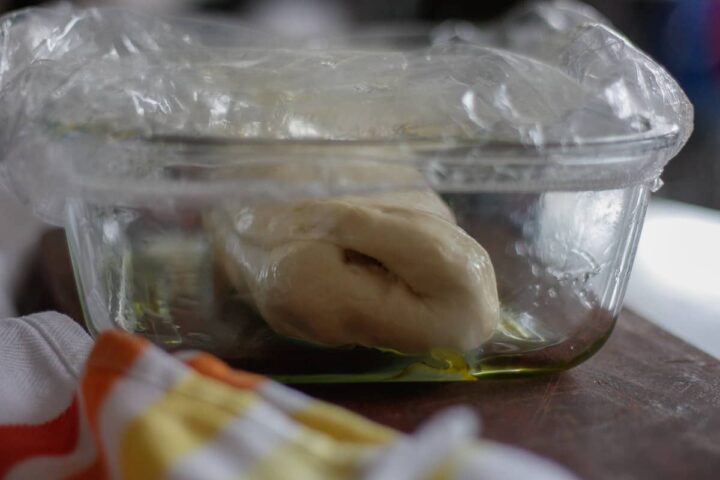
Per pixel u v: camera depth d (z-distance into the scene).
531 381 0.34
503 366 0.33
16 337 0.33
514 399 0.32
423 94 0.32
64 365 0.31
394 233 0.30
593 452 0.28
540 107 0.31
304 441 0.24
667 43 1.09
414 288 0.31
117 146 0.29
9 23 0.37
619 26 1.09
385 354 0.32
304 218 0.31
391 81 0.33
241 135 0.31
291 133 0.32
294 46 0.47
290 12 1.27
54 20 0.38
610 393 0.33
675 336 0.39
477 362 0.33
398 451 0.22
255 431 0.24
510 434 0.29
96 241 0.33
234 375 0.27
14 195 0.32
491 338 0.32
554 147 0.29
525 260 0.33
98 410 0.25
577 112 0.31
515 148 0.29
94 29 0.39
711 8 1.07
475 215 0.33
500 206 0.33
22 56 0.36
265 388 0.26
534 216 0.33
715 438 0.29
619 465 0.28
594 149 0.30
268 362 0.32
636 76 0.33
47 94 0.31
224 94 0.32
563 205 0.33
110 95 0.31
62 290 0.44
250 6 1.26
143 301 0.33
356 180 0.29
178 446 0.23
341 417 0.25
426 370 0.32
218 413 0.24
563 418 0.31
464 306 0.30
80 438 0.27
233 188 0.29
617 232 0.33
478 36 0.64
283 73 0.34
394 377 0.33
